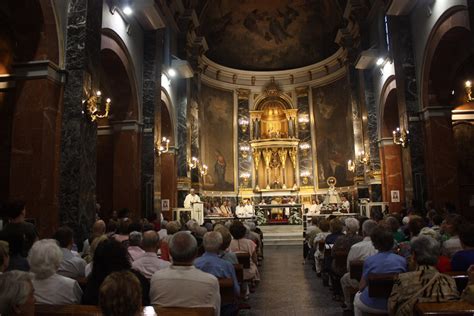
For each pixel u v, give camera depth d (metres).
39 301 3.29
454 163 12.09
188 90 19.34
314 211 23.36
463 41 11.23
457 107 14.48
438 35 11.45
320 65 25.45
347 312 6.04
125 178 13.21
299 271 10.98
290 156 26.09
